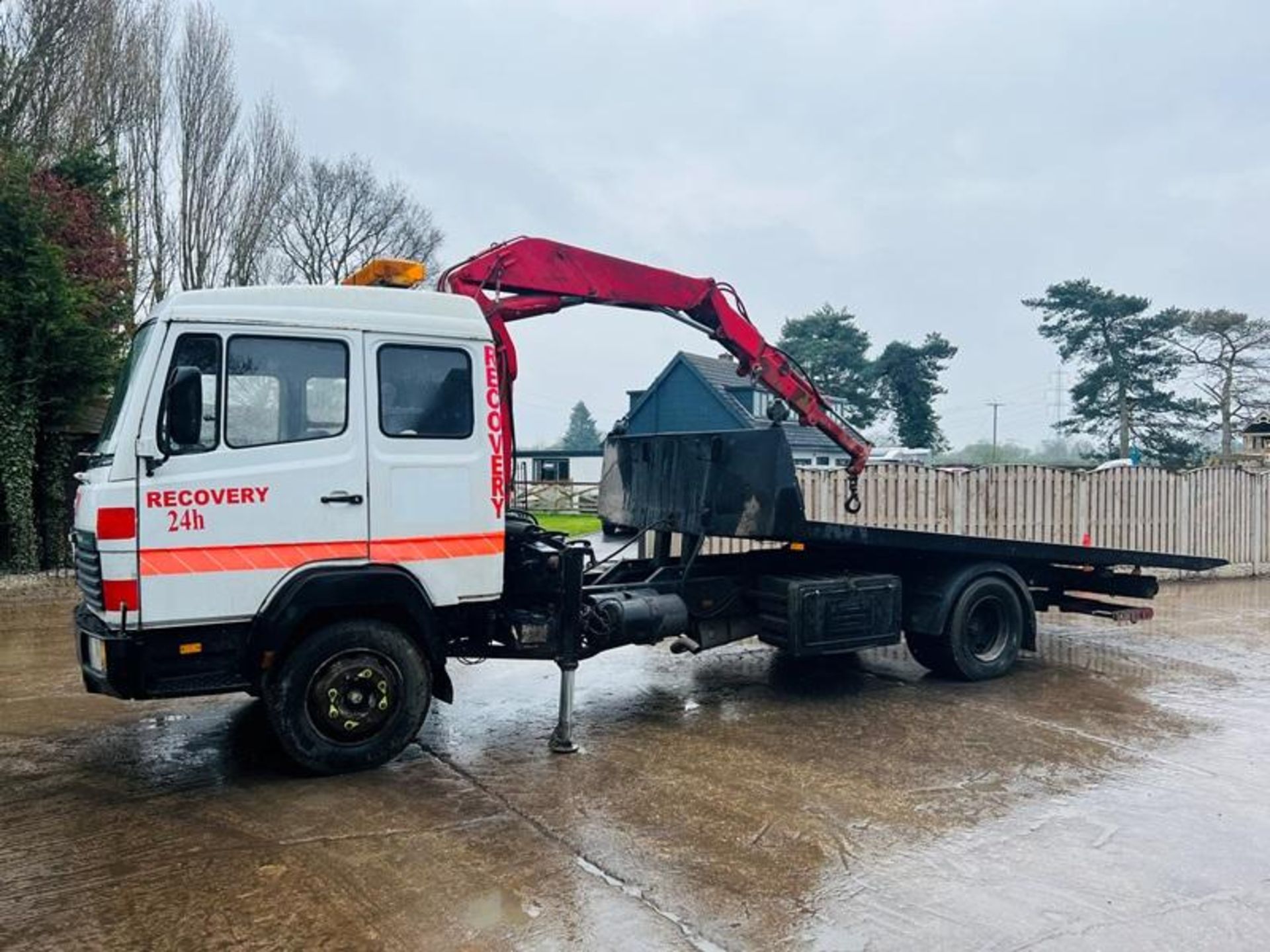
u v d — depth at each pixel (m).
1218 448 47.41
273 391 5.04
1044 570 8.66
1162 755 5.70
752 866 4.10
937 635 7.50
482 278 6.41
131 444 4.70
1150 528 14.62
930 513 13.63
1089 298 49.44
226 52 27.72
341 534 5.16
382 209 38.94
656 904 3.76
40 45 19.95
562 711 5.78
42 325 13.96
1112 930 3.58
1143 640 9.58
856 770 5.38
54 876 3.96
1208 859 4.23
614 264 7.04
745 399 37.22
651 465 7.76
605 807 4.78
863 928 3.58
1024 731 6.19
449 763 5.46
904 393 52.81
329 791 4.96
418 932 3.52
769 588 7.12
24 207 14.02
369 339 5.28
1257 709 6.78
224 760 5.49
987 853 4.27
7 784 5.08
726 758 5.60
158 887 3.86
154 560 4.73
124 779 5.16
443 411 5.50
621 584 6.94
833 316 53.88
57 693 7.13
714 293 7.57
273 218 31.11
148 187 26.00
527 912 3.68
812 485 12.93
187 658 4.87
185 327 4.85
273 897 3.78
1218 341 47.09
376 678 5.26
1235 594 13.02
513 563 6.02
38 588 12.92
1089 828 4.57
